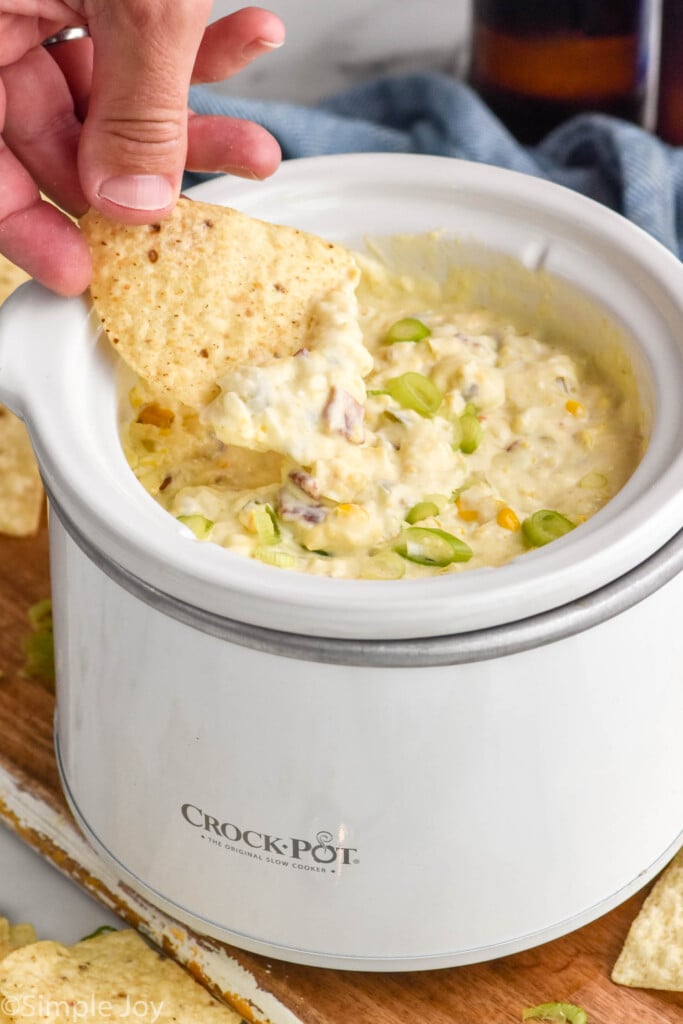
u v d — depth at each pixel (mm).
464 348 553
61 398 500
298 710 474
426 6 756
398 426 525
